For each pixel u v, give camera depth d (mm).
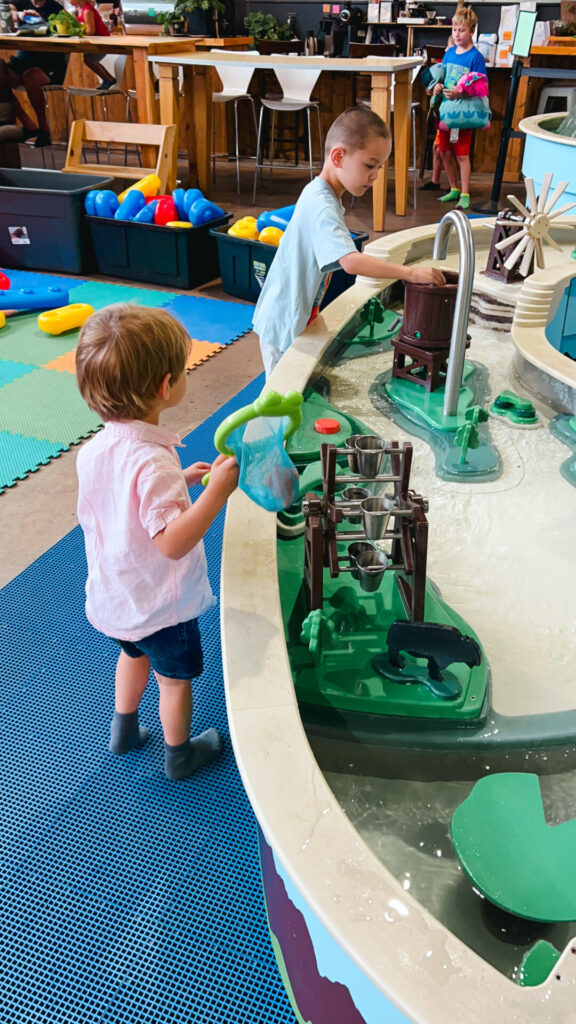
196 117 6141
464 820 1097
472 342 2801
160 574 1290
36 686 1754
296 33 7938
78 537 2293
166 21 7375
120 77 7219
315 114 7828
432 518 1823
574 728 1289
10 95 6762
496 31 7258
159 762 1584
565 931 990
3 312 4027
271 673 1147
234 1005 1171
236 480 1237
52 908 1302
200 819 1460
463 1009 738
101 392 1223
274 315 2461
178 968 1220
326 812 936
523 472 2008
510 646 1469
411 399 2275
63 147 8477
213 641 1884
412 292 2250
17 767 1559
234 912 1301
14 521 2369
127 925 1278
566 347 3064
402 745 1238
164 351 1233
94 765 1569
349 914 821
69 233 4543
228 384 3316
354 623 1416
